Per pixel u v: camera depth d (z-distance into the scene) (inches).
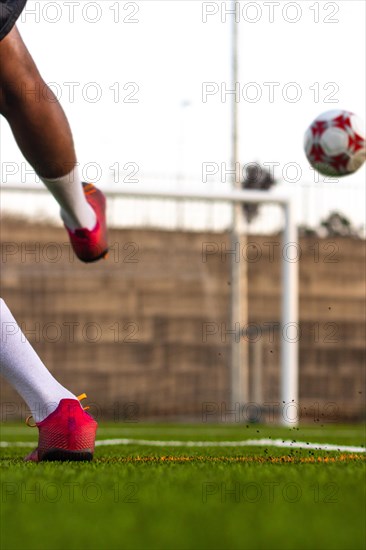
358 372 957.8
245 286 936.9
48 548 80.4
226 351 936.9
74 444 192.1
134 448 293.1
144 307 929.5
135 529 91.0
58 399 193.3
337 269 951.0
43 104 182.1
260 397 953.5
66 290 917.2
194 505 111.7
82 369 920.3
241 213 885.2
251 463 188.2
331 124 326.0
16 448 291.9
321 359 954.1
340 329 952.9
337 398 957.2
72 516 101.8
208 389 936.9
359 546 82.8
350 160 327.3
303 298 951.0
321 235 946.1
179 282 932.0
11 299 909.8
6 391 880.9
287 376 716.7
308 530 90.7
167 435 473.7
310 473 155.4
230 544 82.4
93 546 81.2
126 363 927.0
